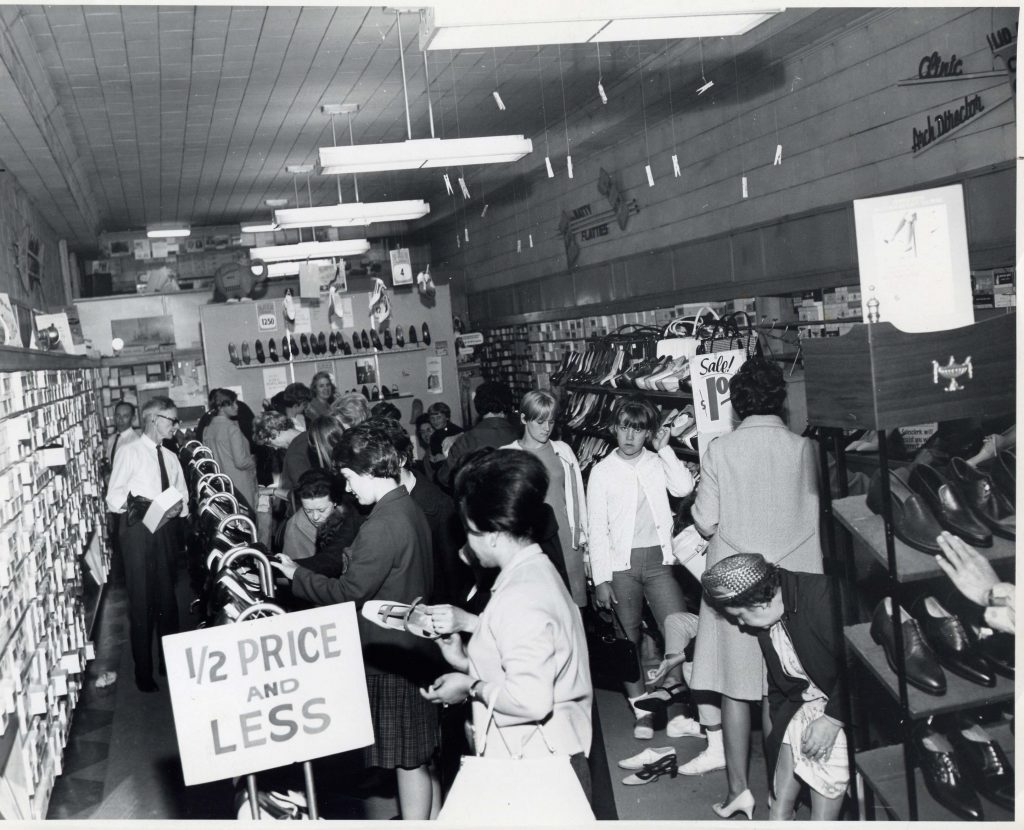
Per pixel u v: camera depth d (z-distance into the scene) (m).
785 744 3.27
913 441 5.76
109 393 16.41
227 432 7.97
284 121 11.48
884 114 7.17
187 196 16.34
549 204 15.41
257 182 15.59
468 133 13.01
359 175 15.43
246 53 8.65
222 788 4.57
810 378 3.06
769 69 8.73
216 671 2.56
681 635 4.41
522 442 4.95
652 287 11.82
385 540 3.37
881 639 2.99
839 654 3.09
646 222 11.84
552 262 15.52
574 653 2.46
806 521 3.52
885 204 2.83
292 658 2.63
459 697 2.48
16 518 4.14
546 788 2.34
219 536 3.40
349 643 2.68
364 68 9.46
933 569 2.83
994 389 2.86
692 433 5.75
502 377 18.03
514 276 17.42
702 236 10.35
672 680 4.53
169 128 11.29
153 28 7.73
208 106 10.45
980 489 2.96
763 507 3.50
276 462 7.37
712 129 9.95
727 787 4.01
